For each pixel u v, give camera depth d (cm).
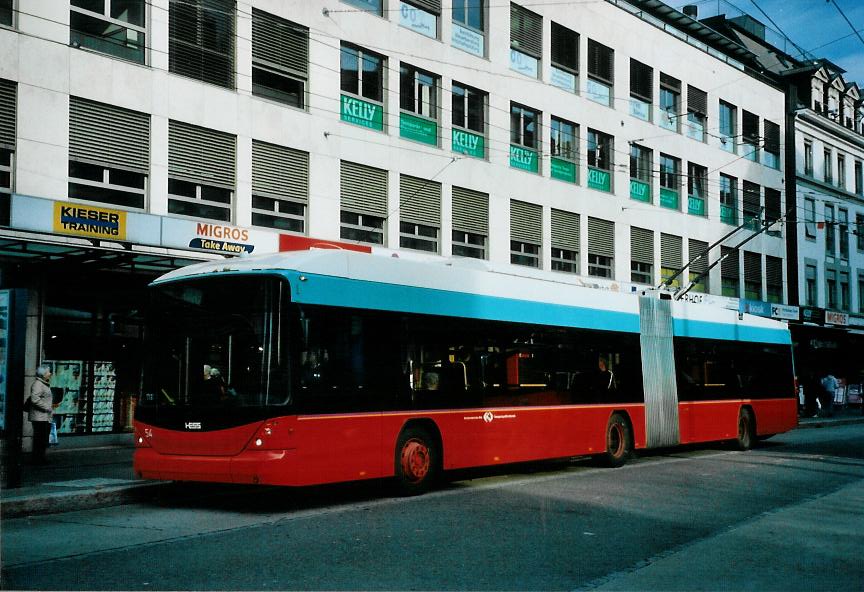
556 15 2947
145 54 1858
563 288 1512
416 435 1180
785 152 4375
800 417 3484
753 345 2097
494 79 2688
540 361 1427
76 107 1730
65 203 1627
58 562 730
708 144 3741
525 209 2794
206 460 1010
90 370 1844
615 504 1095
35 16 1672
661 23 3562
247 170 2016
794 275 4331
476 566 723
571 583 669
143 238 1725
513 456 1339
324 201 2178
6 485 1082
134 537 852
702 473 1485
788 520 989
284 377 999
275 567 711
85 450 1712
